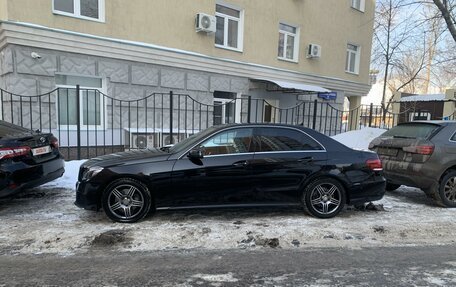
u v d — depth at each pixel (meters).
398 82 31.03
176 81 12.55
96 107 11.16
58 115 10.53
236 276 3.75
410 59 24.34
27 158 5.58
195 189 5.29
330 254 4.39
